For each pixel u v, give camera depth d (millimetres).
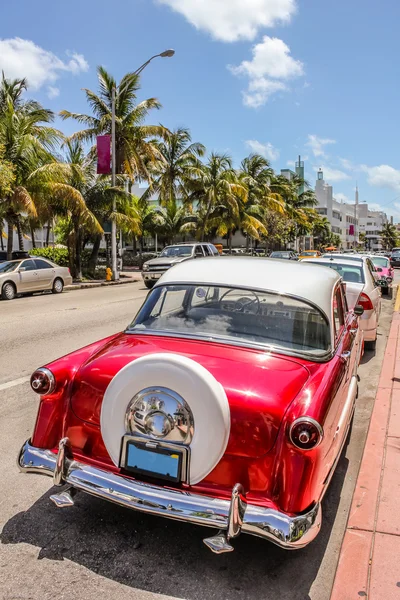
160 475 2697
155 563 2861
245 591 2656
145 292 18156
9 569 2770
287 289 3584
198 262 4164
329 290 3803
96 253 28453
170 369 2662
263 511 2525
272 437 2594
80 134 26031
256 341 3322
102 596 2576
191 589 2658
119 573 2766
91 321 11047
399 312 12688
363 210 142750
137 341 3400
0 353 7895
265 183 45875
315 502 2604
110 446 2824
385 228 126062
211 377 2672
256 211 41469
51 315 11992
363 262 8820
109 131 25609
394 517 3238
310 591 2664
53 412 3102
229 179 36156
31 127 21125
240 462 2613
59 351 8039
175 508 2584
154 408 2691
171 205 42062
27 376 6574
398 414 5109
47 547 2980
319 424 2539
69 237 24531
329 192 94750
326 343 3396
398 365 7039
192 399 2619
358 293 7859
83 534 3123
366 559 2820
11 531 3131
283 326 3416
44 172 19891
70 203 22203
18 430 4715
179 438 2656
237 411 2621
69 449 2998
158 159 30469
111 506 3469
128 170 27078
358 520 3215
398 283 22688
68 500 2934
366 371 7121
